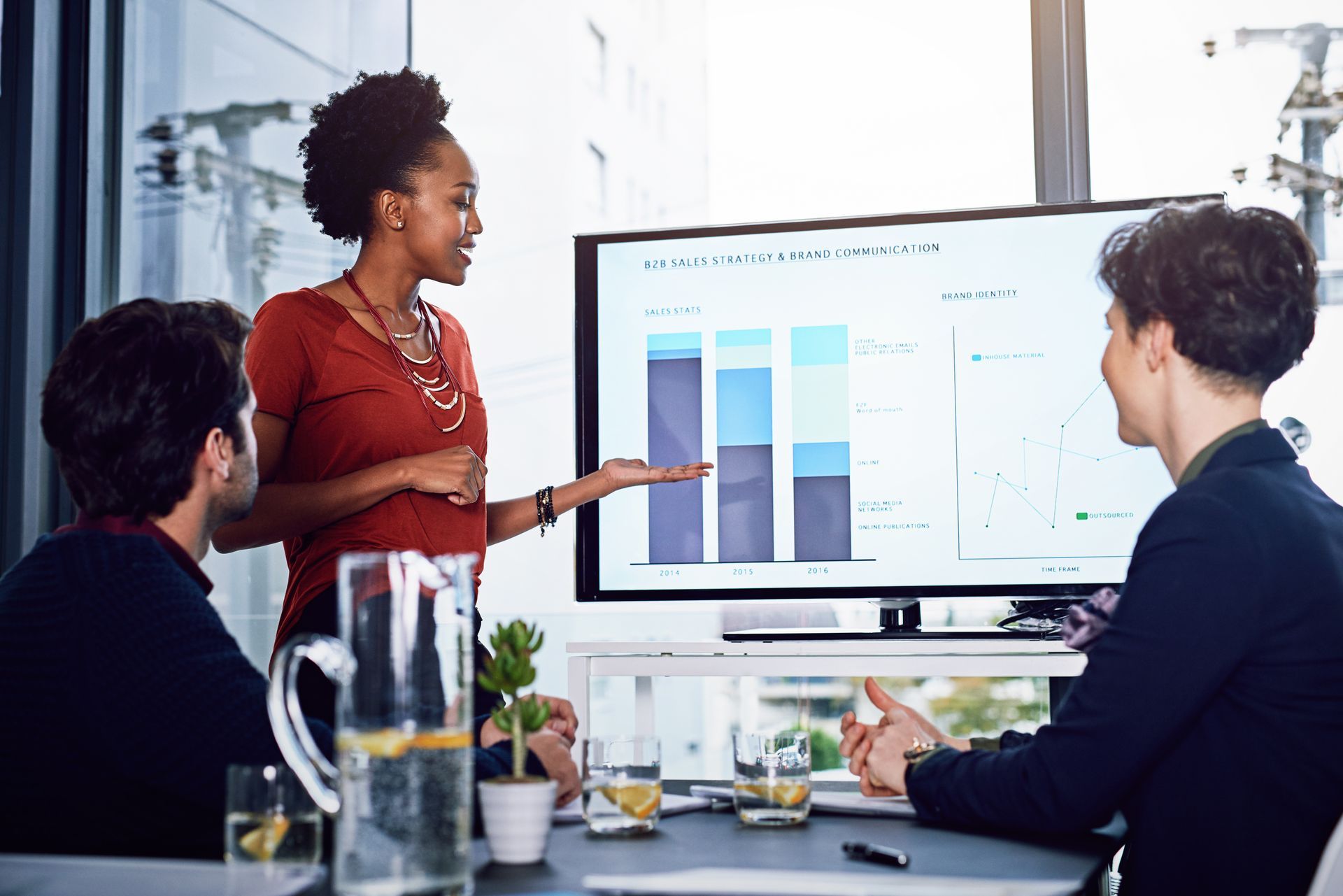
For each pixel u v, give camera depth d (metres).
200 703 1.10
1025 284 1.92
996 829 1.23
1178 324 1.21
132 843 1.12
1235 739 1.12
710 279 2.01
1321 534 1.16
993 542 1.91
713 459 1.99
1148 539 1.17
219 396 1.24
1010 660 1.78
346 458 1.84
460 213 1.92
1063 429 1.90
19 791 1.11
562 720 1.45
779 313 1.98
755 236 2.00
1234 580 1.11
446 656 0.91
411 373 1.90
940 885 0.89
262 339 1.81
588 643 1.86
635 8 4.52
